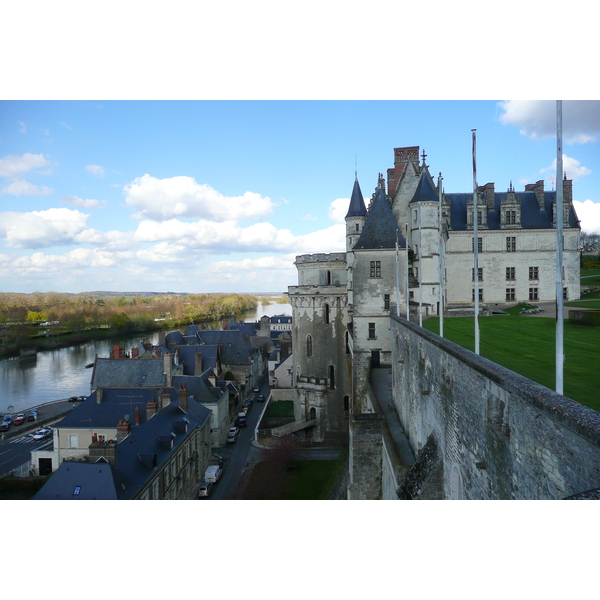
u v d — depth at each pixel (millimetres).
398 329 38469
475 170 21734
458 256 75250
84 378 116312
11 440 74000
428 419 25125
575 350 25078
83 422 56938
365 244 52562
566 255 73062
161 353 80938
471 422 17312
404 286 51844
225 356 100438
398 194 62250
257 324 167000
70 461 35719
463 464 18344
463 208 78312
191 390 69250
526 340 29250
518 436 13180
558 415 10742
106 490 33625
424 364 26266
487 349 26266
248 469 57469
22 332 146250
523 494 12914
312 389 68062
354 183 69000
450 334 33562
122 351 88938
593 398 16219
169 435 46594
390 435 32188
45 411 88500
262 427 74000
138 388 60844
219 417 68688
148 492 38250
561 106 13570
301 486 51469
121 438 47000
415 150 65812
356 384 52469
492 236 74688
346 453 57906
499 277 74688
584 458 9852
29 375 119812
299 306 69562
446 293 74125
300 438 63750
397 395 39312
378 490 35594
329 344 68125
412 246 58250
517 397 13148
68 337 165250
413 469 23469
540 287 74250
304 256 71812
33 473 58062
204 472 56812
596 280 77625
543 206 76062
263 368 122312
